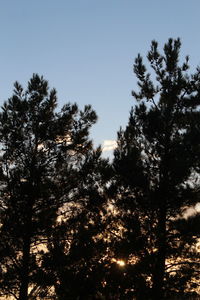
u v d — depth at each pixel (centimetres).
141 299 1775
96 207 1905
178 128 1973
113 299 1794
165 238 1808
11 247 1788
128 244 1784
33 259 1761
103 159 1939
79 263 1836
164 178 1873
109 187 1922
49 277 1711
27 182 1820
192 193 1789
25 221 1812
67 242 1848
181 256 1819
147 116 1961
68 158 1922
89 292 1798
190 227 1711
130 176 1872
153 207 1845
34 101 1923
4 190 1819
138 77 2086
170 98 1991
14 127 1869
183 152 1839
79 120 1969
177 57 2034
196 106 1981
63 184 1873
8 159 1872
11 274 1725
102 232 1933
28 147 1884
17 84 1936
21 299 1745
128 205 1892
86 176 1909
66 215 1895
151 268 1788
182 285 1734
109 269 1806
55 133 1898
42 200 1852
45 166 1877
